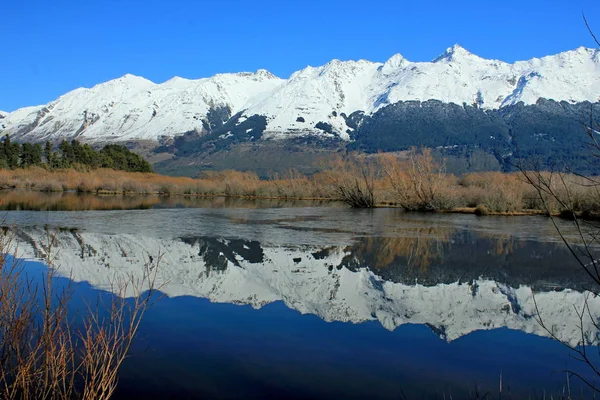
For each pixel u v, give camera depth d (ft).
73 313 32.30
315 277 48.75
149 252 60.03
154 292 40.40
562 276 50.44
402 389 24.08
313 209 143.02
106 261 53.11
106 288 40.47
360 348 29.48
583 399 23.13
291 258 58.49
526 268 54.24
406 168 147.43
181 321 33.01
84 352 25.20
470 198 149.28
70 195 196.65
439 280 48.26
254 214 120.98
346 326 33.58
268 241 71.56
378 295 42.55
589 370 26.89
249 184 242.58
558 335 32.81
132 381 23.88
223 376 24.89
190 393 22.98
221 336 30.55
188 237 74.28
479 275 50.55
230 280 46.34
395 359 27.94
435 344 30.55
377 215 120.16
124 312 34.01
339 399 22.91
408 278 49.08
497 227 91.97
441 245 69.15
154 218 103.91
